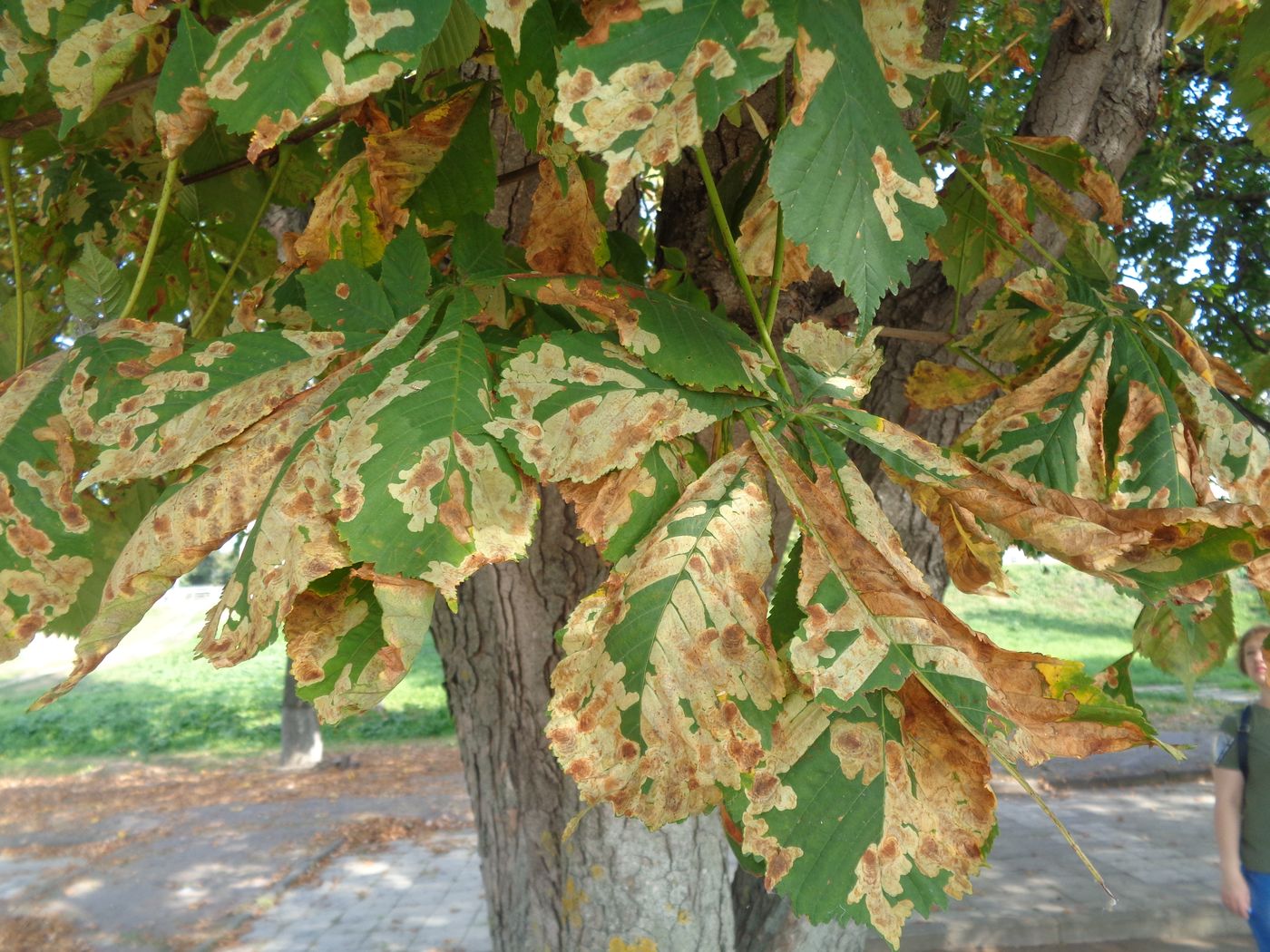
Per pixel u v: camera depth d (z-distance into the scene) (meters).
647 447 0.40
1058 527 0.44
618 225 1.06
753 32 0.38
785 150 0.38
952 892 0.38
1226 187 2.20
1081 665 0.37
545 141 0.53
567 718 0.38
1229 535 0.44
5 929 3.29
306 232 0.60
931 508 0.56
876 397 1.03
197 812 4.90
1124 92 1.04
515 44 0.40
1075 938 2.97
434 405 0.39
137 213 0.86
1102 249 0.82
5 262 0.90
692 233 0.92
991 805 0.38
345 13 0.39
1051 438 0.57
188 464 0.41
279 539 0.36
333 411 0.40
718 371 0.42
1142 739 0.36
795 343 0.51
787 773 0.38
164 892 3.68
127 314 0.55
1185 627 0.53
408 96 0.67
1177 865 3.46
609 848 1.17
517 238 0.99
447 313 0.44
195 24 0.45
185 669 9.43
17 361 0.67
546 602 1.16
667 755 0.37
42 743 6.96
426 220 0.61
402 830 4.52
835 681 0.36
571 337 0.42
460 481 0.37
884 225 0.40
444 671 1.27
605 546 0.40
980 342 0.73
